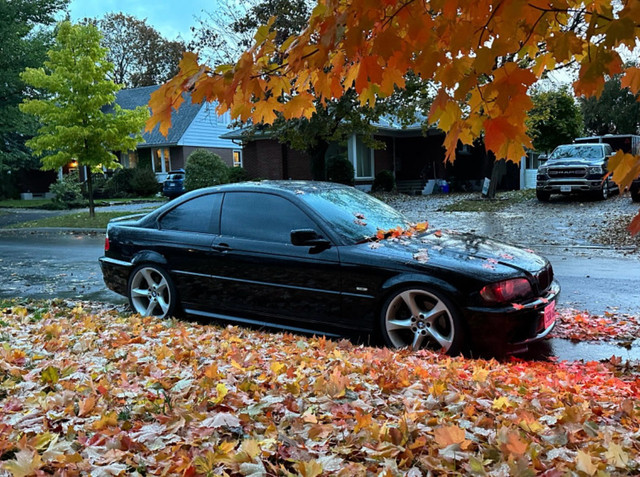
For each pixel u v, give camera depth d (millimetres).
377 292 4613
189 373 3467
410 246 4793
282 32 18062
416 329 4520
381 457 2186
